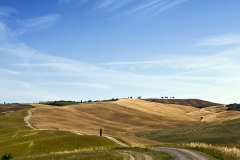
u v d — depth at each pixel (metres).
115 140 93.12
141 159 41.50
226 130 173.62
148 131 176.25
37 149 78.50
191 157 41.22
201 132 170.38
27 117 171.38
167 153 48.06
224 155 40.81
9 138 100.12
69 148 80.25
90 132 142.62
